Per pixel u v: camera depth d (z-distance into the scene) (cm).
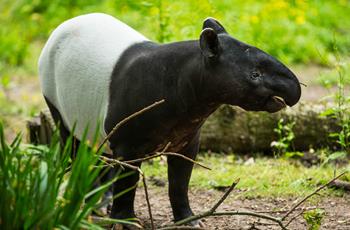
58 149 736
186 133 872
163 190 1145
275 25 2238
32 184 704
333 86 1853
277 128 1302
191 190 1139
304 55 2209
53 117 1021
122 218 917
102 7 2395
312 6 2523
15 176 716
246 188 1128
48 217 684
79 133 964
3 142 716
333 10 2569
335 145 1302
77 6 2619
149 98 847
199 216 802
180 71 833
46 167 727
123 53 898
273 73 783
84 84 920
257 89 782
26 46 2284
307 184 1121
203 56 804
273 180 1154
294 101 784
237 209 1045
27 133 1284
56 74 969
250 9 2205
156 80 845
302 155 1229
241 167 1218
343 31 2480
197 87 821
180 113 841
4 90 1881
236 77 786
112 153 930
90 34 938
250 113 1302
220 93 802
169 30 1419
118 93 875
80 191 697
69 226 698
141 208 1059
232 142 1309
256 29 2078
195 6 1454
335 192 1091
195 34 1425
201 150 1316
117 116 875
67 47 952
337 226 962
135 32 948
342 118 1141
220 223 981
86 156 701
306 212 918
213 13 1459
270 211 1023
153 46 885
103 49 915
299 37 2258
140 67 861
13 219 692
